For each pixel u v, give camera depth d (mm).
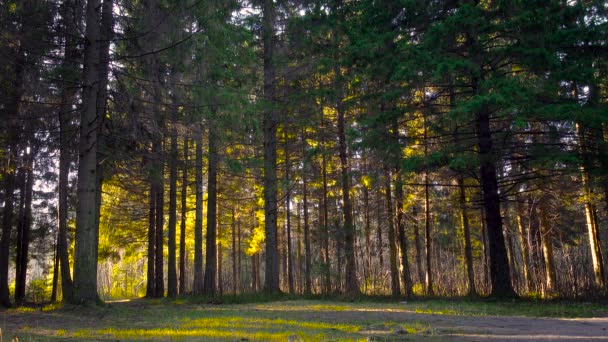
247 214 30750
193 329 8359
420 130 21766
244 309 13500
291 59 20547
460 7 13828
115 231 27078
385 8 15898
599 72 15141
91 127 12977
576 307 13180
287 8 20875
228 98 13812
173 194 22094
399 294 20219
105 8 13578
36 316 11031
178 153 18688
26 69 12180
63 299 14281
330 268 21953
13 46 12258
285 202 27578
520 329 8469
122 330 8195
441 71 13461
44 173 18453
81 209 12680
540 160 14414
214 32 13562
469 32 14133
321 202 27156
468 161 14336
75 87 13406
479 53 14469
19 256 20844
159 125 13984
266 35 20578
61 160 15148
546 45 13711
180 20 12516
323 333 7879
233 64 18234
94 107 13039
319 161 23406
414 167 15000
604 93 16844
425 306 13898
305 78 20688
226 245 36031
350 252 20188
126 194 24938
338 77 18984
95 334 7703
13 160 14891
